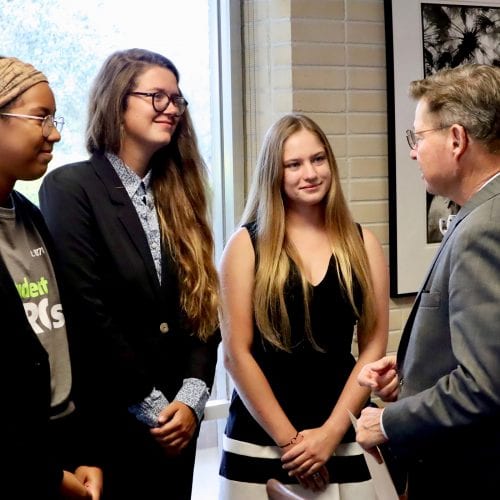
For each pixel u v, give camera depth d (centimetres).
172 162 225
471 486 162
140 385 207
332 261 237
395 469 179
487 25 321
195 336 221
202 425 316
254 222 243
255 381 230
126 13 299
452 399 153
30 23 284
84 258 204
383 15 311
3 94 170
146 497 211
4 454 160
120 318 210
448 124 165
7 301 164
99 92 216
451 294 157
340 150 308
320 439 228
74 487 177
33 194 283
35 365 169
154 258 216
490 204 157
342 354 238
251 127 315
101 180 212
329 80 304
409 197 316
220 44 315
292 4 296
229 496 236
